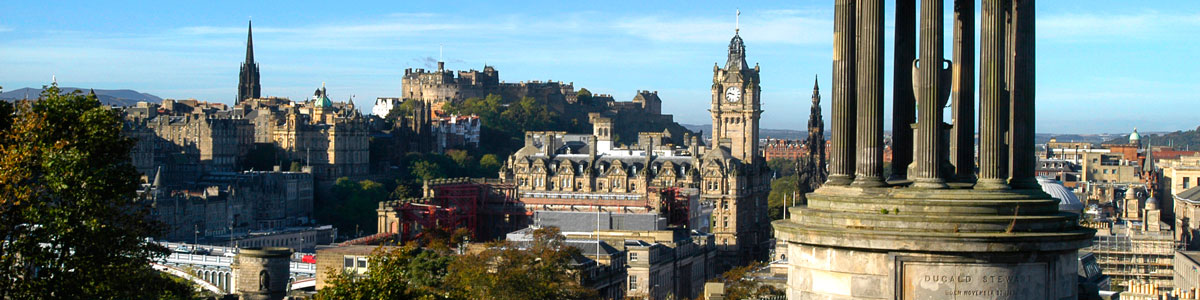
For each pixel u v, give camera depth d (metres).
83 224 106.69
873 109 70.00
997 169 68.75
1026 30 69.62
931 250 66.69
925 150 69.06
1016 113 69.62
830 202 70.75
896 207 68.31
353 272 162.00
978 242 66.19
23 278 104.44
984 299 66.88
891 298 67.56
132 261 112.25
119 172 110.19
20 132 105.12
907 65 71.81
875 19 69.75
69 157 104.06
